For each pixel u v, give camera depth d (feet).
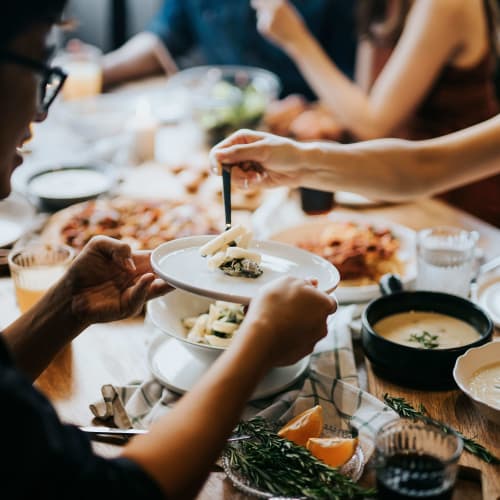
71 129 10.09
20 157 3.50
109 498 2.70
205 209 7.36
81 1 16.89
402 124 10.03
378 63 10.62
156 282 4.70
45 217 7.47
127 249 4.40
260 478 3.81
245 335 3.33
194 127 10.24
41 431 2.60
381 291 5.58
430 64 9.45
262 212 7.43
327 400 4.51
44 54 3.00
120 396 4.68
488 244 6.81
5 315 5.72
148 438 2.96
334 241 6.33
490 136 5.45
